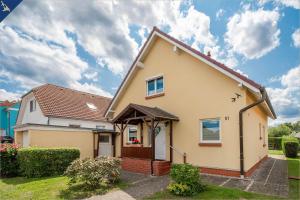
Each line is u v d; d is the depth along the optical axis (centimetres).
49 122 1742
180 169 761
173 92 1231
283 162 1470
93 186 833
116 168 891
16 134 1562
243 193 706
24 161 1071
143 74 1409
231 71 979
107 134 1723
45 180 977
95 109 2261
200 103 1110
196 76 1146
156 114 1085
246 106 961
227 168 977
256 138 1245
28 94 2052
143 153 1121
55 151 1118
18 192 792
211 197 678
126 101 1485
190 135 1124
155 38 1352
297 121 4591
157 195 716
